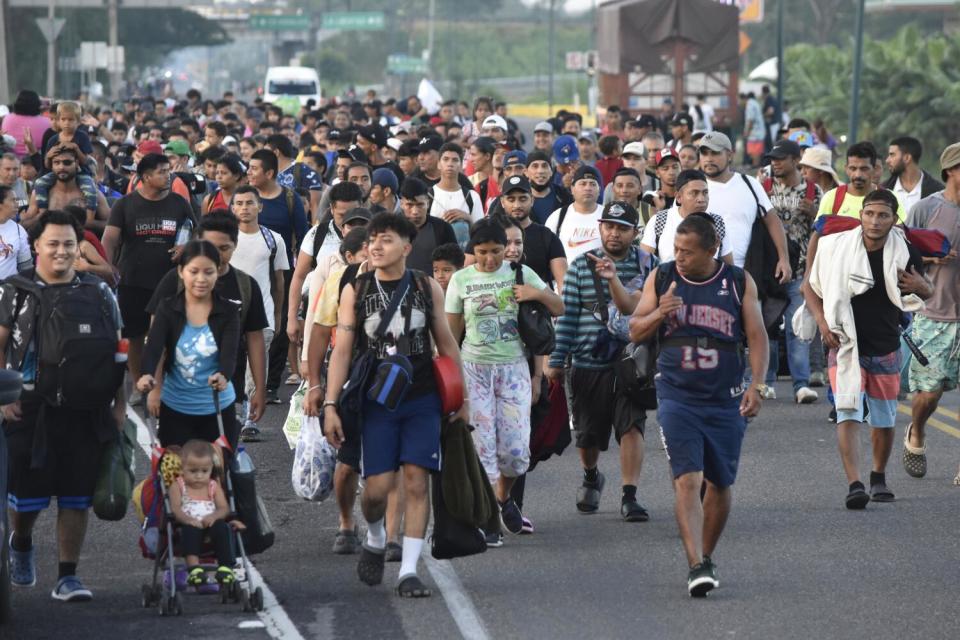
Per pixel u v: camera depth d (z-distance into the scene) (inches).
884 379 1152.2
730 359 901.2
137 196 1456.7
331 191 1366.9
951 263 1214.9
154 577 876.0
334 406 906.1
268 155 1610.5
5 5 5142.7
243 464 910.4
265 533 911.0
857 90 3779.5
